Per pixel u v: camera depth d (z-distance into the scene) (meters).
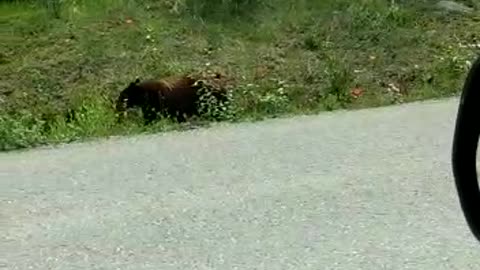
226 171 8.26
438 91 14.13
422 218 6.20
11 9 16.34
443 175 7.55
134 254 5.71
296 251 5.60
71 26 15.58
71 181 8.16
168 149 9.82
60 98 13.30
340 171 7.97
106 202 7.22
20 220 6.74
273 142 9.84
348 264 5.29
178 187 7.66
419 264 5.23
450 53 15.61
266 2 16.89
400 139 9.58
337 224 6.17
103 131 11.62
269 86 13.88
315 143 9.61
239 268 5.33
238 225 6.28
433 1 17.72
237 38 15.80
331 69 14.52
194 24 16.06
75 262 5.61
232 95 12.99
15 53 14.60
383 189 7.14
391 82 14.41
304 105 13.41
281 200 6.95
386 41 15.95
